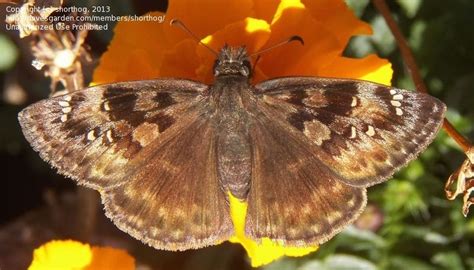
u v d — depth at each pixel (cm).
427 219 14
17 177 16
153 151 10
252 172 10
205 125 11
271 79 10
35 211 16
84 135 10
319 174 10
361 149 10
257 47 11
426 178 13
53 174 16
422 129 10
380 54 14
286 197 10
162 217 10
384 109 10
